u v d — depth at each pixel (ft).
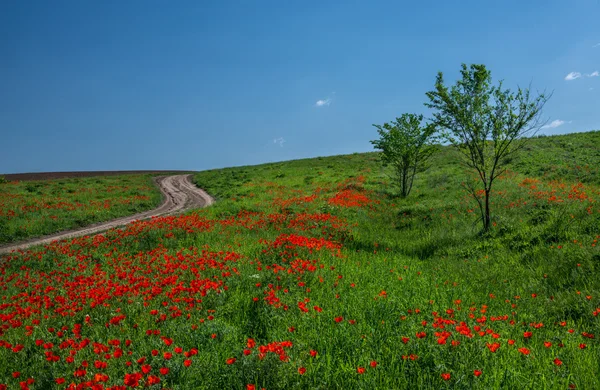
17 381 14.40
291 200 78.74
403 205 69.26
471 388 11.85
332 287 24.52
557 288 24.71
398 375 13.10
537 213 41.88
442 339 13.02
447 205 58.95
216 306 20.59
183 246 42.34
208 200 112.16
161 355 13.89
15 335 18.99
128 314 20.38
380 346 15.29
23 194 101.71
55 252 42.16
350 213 61.26
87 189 122.62
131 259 37.29
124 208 89.25
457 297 23.66
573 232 33.04
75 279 28.94
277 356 12.91
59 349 16.21
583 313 20.18
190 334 16.52
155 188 143.95
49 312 22.45
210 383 12.64
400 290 24.30
